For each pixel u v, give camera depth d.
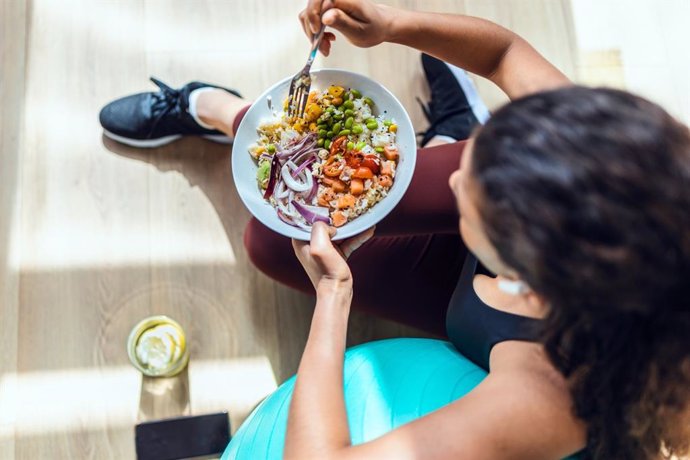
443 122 1.35
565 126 0.43
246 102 1.24
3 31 1.36
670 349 0.51
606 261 0.42
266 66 1.40
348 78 0.89
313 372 0.66
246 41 1.41
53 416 1.23
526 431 0.60
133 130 1.30
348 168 0.86
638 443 0.62
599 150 0.42
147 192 1.34
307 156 0.89
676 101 1.46
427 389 0.77
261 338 1.30
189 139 1.37
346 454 0.60
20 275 1.28
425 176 0.96
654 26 1.48
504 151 0.44
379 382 0.81
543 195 0.42
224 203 1.35
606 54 1.47
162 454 1.21
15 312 1.27
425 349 0.87
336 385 0.66
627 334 0.51
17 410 1.23
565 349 0.54
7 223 1.30
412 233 1.01
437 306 1.07
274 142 0.89
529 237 0.43
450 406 0.63
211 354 1.28
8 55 1.35
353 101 0.89
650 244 0.42
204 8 1.40
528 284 0.48
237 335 1.30
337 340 0.69
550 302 0.49
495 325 0.73
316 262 0.75
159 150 1.36
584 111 0.44
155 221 1.33
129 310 1.29
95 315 1.28
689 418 0.62
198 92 1.29
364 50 1.42
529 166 0.43
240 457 0.87
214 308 1.30
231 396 1.27
